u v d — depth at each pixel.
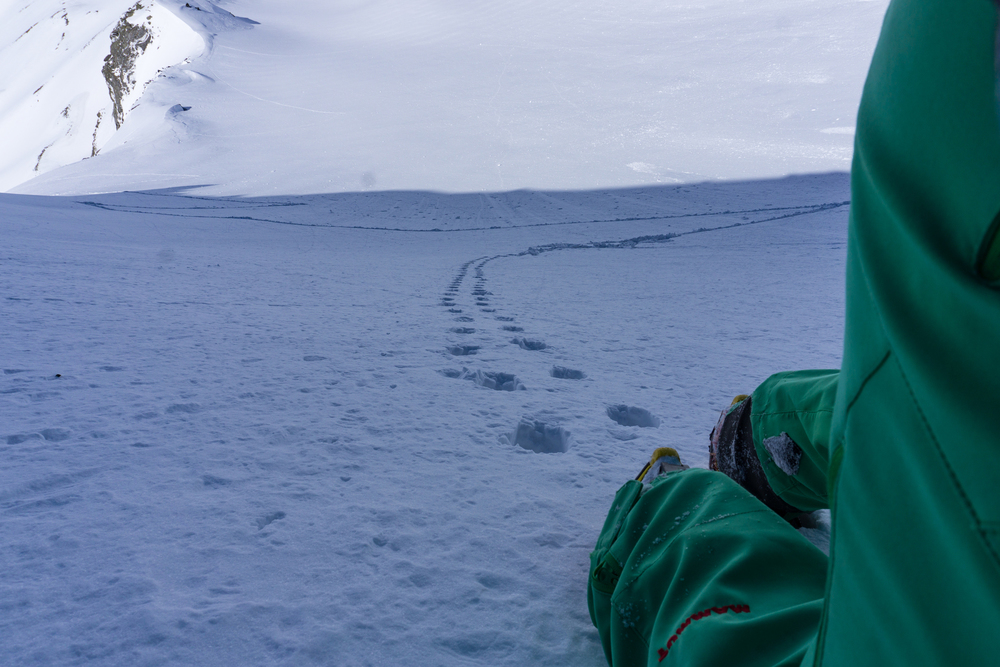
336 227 24.69
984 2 0.27
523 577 1.55
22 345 4.02
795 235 21.50
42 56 146.38
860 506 0.39
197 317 5.48
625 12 70.69
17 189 38.91
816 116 41.72
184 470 2.16
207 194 33.88
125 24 126.12
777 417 1.42
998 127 0.26
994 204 0.25
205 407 2.93
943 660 0.31
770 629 0.75
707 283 10.87
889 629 0.36
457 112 48.66
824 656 0.45
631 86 50.88
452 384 3.64
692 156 37.69
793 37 55.28
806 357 5.12
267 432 2.60
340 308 6.64
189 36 93.31
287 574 1.52
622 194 32.09
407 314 6.45
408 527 1.80
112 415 2.74
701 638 0.80
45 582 1.45
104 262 9.39
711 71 51.62
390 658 1.23
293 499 1.96
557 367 4.35
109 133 120.75
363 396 3.26
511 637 1.31
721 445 1.65
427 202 31.39
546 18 72.50
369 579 1.51
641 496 1.28
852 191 0.40
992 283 0.27
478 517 1.89
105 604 1.36
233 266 10.62
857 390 0.40
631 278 11.44
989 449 0.26
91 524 1.74
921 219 0.30
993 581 0.27
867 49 50.47
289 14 97.81
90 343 4.21
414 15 84.75
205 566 1.54
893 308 0.33
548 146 40.84
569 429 2.91
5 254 8.88
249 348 4.34
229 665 1.19
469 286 9.59
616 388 3.83
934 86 0.30
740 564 0.91
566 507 2.00
